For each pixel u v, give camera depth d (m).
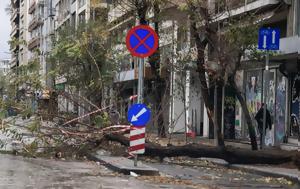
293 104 22.05
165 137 24.16
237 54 18.62
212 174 14.90
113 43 29.03
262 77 24.67
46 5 81.69
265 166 16.11
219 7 20.14
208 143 24.11
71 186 11.14
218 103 21.12
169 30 23.66
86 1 55.00
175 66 22.91
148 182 12.46
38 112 18.36
